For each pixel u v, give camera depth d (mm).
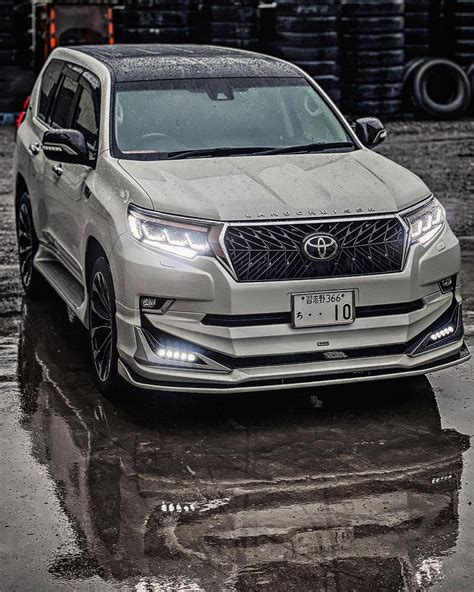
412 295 5824
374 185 6043
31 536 4566
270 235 5637
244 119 6902
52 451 5496
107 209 6035
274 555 4375
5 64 20000
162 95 6945
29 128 8375
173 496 4957
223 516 4742
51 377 6645
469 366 6785
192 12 20406
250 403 6199
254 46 20031
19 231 8586
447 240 6074
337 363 5730
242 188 5922
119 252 5773
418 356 5902
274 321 5645
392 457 5383
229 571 4250
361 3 20219
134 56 7453
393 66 20562
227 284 5570
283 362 5672
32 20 19875
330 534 4562
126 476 5188
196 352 5648
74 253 6891
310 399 6246
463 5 21688
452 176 14047
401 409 6062
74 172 6906
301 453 5457
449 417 5930
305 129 6988
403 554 4371
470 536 4520
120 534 4578
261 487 5047
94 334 6363
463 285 8578
